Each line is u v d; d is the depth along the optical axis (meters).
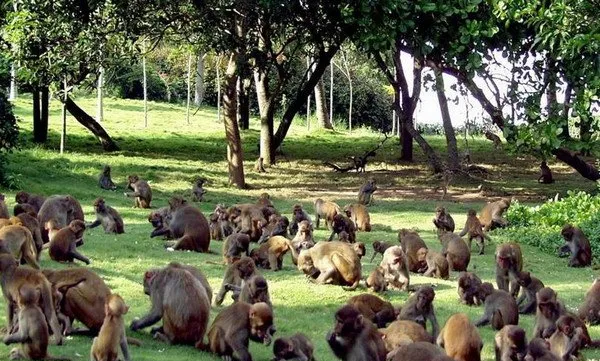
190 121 58.09
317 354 11.59
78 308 10.97
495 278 17.88
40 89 38.09
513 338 10.39
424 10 27.83
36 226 16.02
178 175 34.62
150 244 19.38
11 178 26.58
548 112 28.34
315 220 24.62
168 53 65.25
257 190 33.06
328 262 16.08
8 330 10.50
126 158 37.97
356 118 72.00
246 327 10.73
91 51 30.97
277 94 40.12
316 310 14.49
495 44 28.67
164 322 11.34
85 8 30.81
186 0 31.75
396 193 33.31
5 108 28.25
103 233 20.56
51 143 40.38
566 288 17.39
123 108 63.34
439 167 36.88
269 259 17.52
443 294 15.97
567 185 35.81
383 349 9.99
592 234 22.67
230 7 31.62
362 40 29.05
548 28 25.41
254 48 33.78
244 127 53.75
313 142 50.69
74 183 29.69
